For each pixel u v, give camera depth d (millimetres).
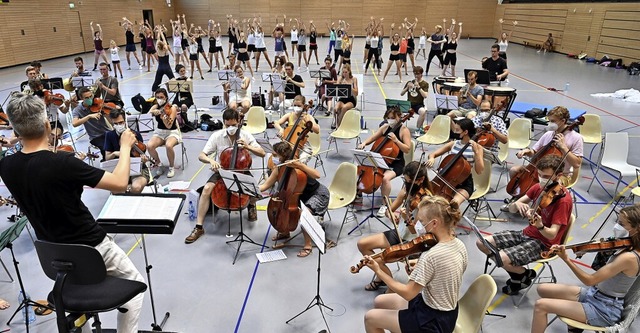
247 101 9242
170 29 28891
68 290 2355
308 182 4809
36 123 2160
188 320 3684
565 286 3340
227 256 4660
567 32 21391
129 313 2650
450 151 5781
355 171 5125
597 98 12062
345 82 9391
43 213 2205
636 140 8539
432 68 17547
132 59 19922
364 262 2857
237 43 15914
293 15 28406
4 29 16062
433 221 2715
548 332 3590
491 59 11289
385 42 25719
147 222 2922
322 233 3621
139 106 9969
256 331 3570
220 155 5457
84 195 6074
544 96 12219
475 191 5391
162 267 4438
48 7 18359
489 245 3475
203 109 10734
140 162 5117
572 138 5422
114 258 2516
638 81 14523
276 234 5129
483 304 2865
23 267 4375
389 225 5348
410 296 2688
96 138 6949
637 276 2891
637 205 2887
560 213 3744
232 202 4914
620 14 17547
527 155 5703
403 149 5715
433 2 28406
